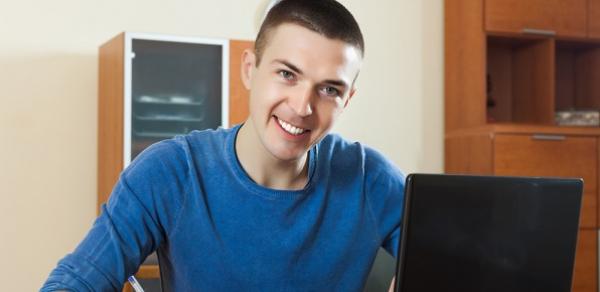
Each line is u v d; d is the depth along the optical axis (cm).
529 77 426
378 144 423
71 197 365
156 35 331
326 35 107
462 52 412
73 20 364
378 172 143
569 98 453
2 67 353
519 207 100
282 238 127
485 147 383
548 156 382
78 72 365
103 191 356
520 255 101
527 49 428
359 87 419
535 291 103
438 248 95
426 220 94
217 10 390
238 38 393
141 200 123
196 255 127
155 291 192
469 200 96
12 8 354
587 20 408
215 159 130
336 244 134
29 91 357
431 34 432
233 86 348
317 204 131
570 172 386
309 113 109
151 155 128
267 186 128
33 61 358
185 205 127
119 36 331
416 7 430
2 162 353
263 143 115
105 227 120
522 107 433
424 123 431
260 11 396
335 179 136
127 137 326
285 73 109
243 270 127
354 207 136
